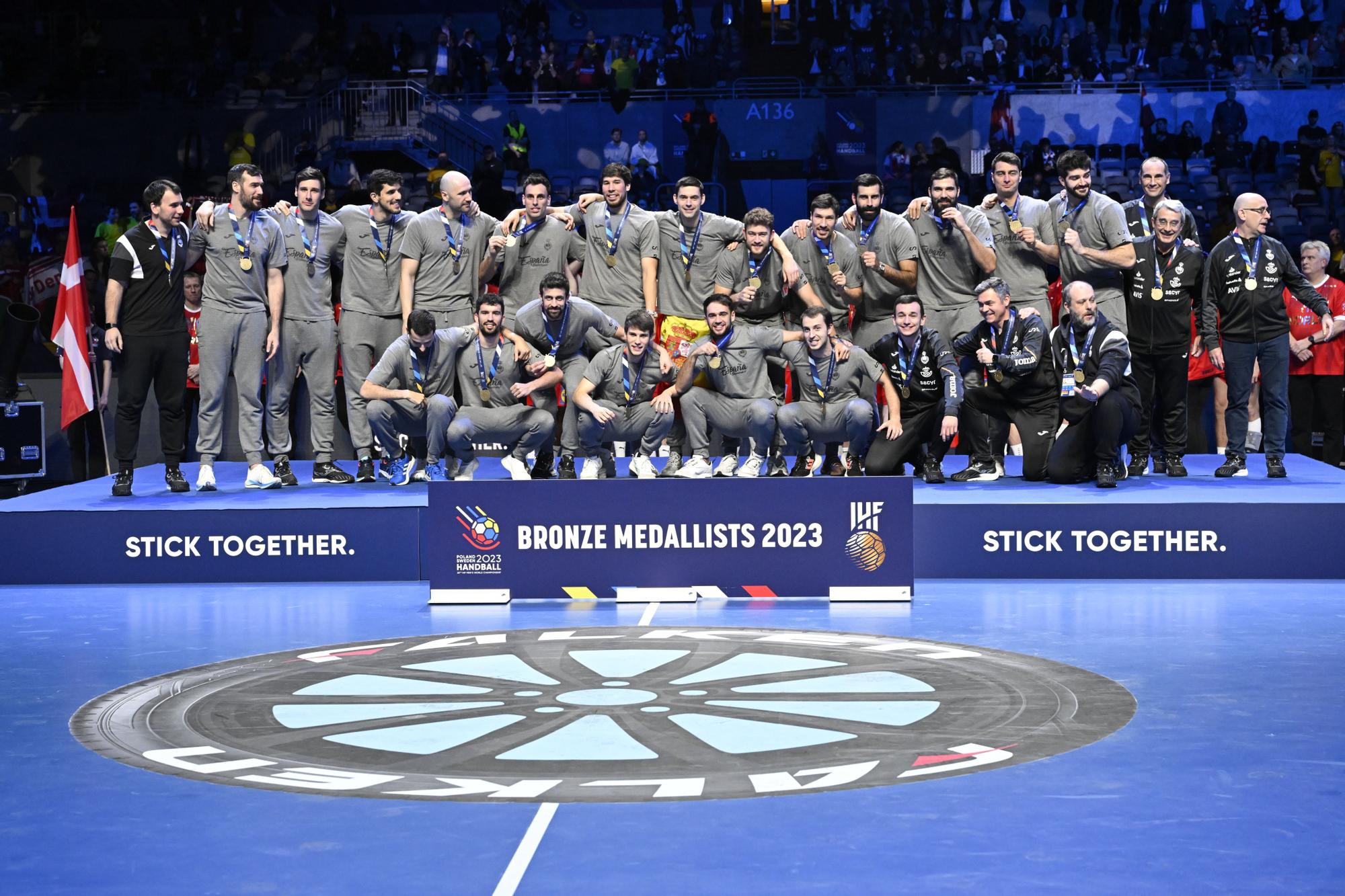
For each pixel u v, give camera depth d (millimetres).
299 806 3711
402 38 22875
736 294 8516
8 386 12203
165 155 22266
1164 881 3088
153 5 23812
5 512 7691
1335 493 7738
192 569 7719
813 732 4406
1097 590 7145
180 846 3404
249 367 8320
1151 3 22719
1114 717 4570
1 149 22312
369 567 7707
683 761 4102
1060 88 21344
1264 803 3656
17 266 18891
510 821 3566
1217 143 20484
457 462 8383
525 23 23875
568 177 22016
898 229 8570
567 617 6605
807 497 6977
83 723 4633
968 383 8555
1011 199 8680
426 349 8156
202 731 4512
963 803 3678
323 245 8602
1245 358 8516
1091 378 8102
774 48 22094
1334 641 5793
